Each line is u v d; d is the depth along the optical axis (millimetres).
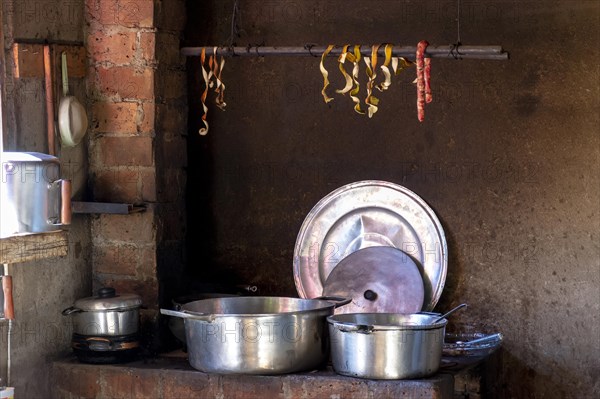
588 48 3295
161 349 3445
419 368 2889
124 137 3441
